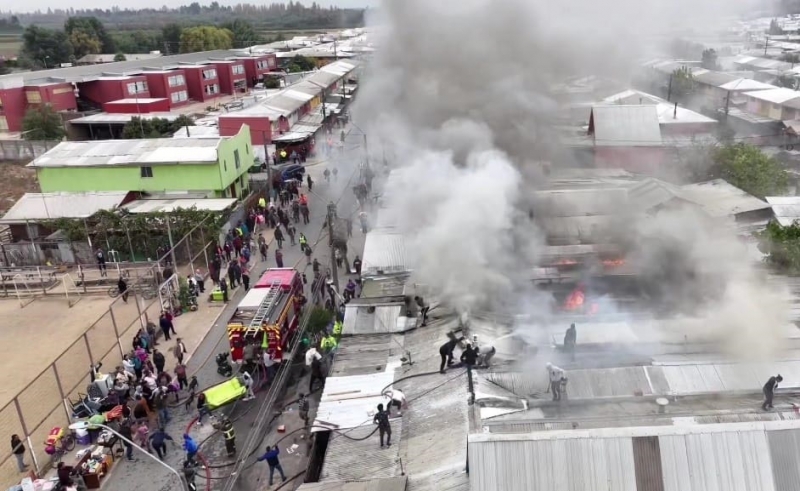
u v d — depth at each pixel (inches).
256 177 1978.3
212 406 852.6
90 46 4933.6
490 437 491.5
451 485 522.3
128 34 6530.5
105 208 1477.6
